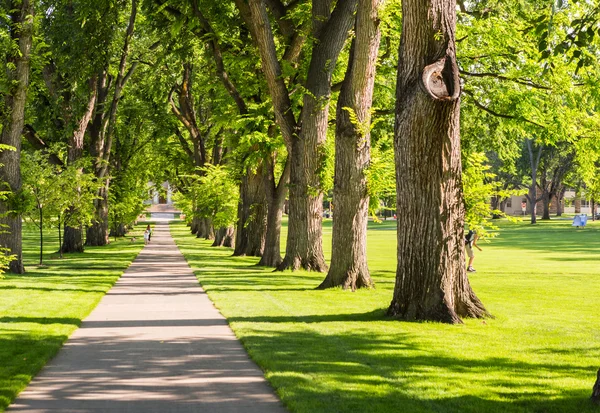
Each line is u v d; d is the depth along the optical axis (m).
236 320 13.12
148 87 45.19
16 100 24.88
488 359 9.55
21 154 32.62
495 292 19.09
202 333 11.84
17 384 7.78
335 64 23.70
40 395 7.49
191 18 25.75
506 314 14.32
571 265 30.27
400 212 13.30
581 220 81.94
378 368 8.80
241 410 6.91
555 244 48.12
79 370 8.78
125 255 38.06
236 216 40.12
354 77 19.28
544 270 27.50
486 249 42.81
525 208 123.56
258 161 29.05
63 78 35.59
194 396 7.46
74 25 28.22
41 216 31.09
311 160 24.69
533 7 24.12
